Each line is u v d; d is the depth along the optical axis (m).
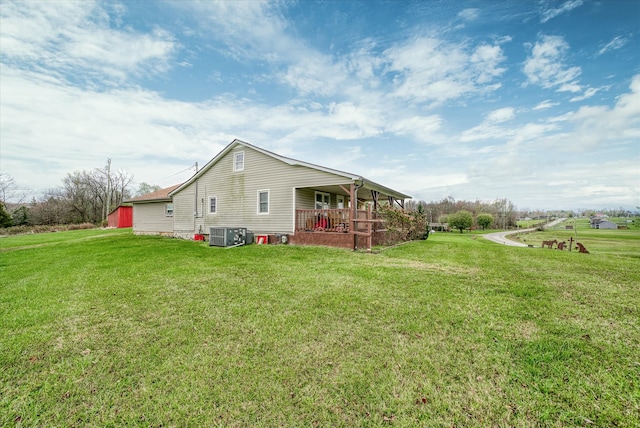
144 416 2.20
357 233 10.53
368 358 2.93
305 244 11.78
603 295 4.89
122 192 44.41
